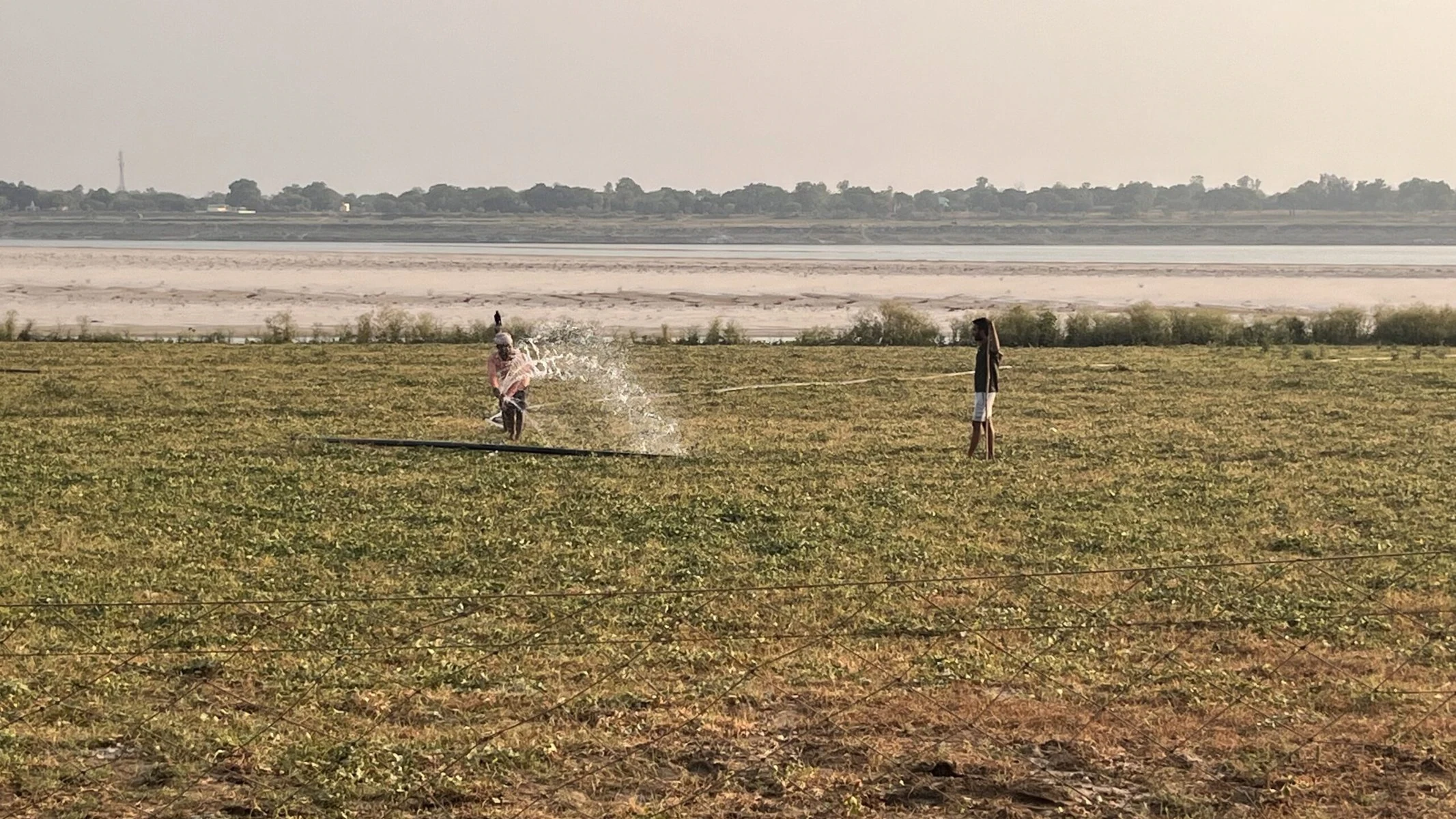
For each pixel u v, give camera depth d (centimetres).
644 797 873
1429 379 3262
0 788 873
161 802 857
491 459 2075
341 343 4384
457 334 4525
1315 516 1705
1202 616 1251
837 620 1227
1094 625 1216
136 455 2078
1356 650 1159
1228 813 849
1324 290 8931
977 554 1481
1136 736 966
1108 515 1698
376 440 2227
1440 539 1575
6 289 7731
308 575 1382
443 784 877
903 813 852
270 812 852
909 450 2195
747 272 10294
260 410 2597
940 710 1009
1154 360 3791
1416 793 874
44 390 2831
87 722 978
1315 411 2688
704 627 1208
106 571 1384
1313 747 946
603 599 1292
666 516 1669
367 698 1025
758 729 979
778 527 1616
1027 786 883
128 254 13075
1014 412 2666
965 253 17625
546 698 1034
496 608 1263
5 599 1278
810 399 2866
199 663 1091
